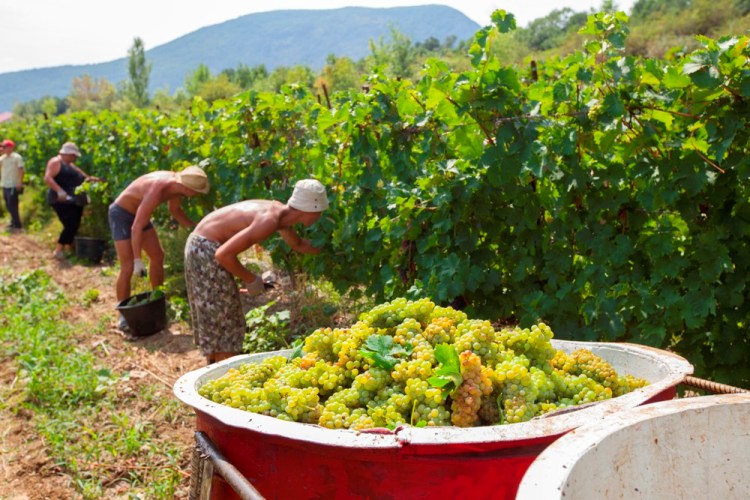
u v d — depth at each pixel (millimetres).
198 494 2633
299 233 7547
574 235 4988
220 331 6234
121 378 6832
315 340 3186
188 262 6211
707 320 4680
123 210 8734
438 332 3002
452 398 2666
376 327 3213
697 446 1760
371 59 59469
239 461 2557
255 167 8875
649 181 4613
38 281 11000
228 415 2531
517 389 2643
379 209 6391
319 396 2965
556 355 3115
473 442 2188
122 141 13664
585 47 4691
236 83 89125
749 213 4395
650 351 3096
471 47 4965
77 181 13531
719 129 4266
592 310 4738
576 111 4758
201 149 9906
